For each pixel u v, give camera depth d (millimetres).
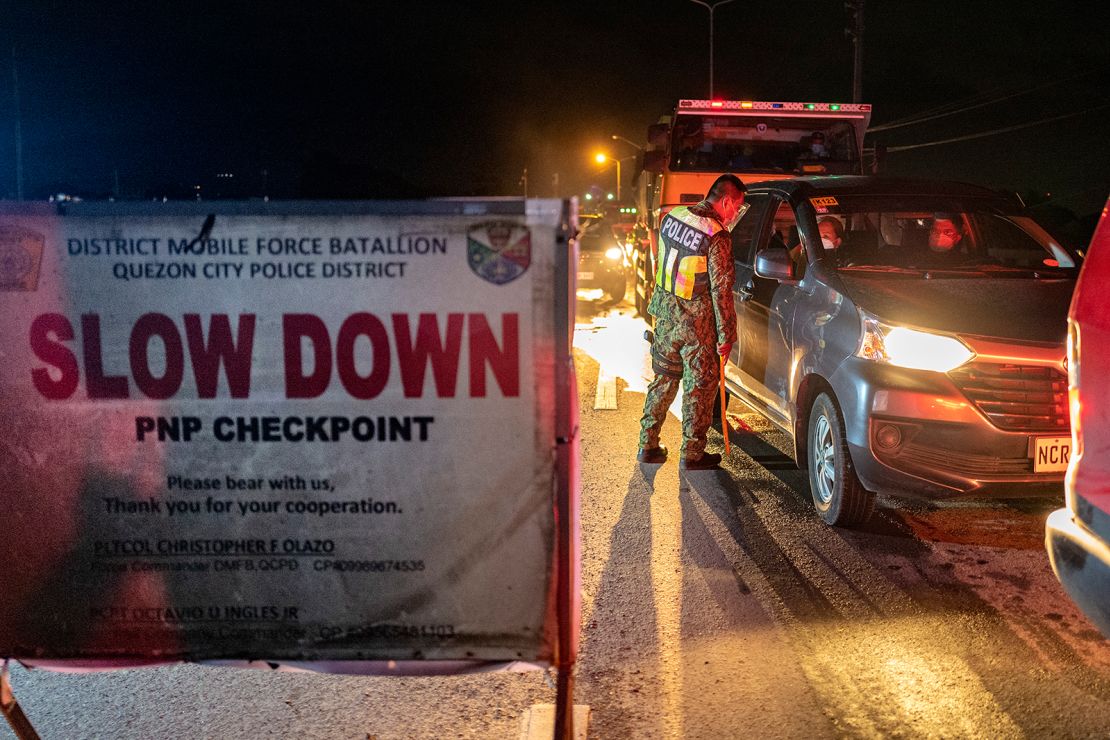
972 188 6531
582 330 14281
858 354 4977
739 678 3623
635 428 7855
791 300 5902
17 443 2436
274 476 2426
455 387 2379
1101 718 3291
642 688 3561
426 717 3391
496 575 2449
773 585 4504
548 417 2385
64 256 2363
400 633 2480
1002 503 5672
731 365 7074
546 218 2318
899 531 5230
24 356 2398
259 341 2375
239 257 2348
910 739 3189
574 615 2520
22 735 2754
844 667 3697
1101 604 2809
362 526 2439
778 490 6020
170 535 2459
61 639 2520
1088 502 2891
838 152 13305
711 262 5949
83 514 2459
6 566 2490
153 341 2383
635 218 16688
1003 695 3461
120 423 2418
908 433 4719
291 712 3441
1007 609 4199
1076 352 2980
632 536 5207
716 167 13164
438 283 2344
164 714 3438
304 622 2486
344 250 2336
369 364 2375
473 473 2408
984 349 4633
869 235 6070
